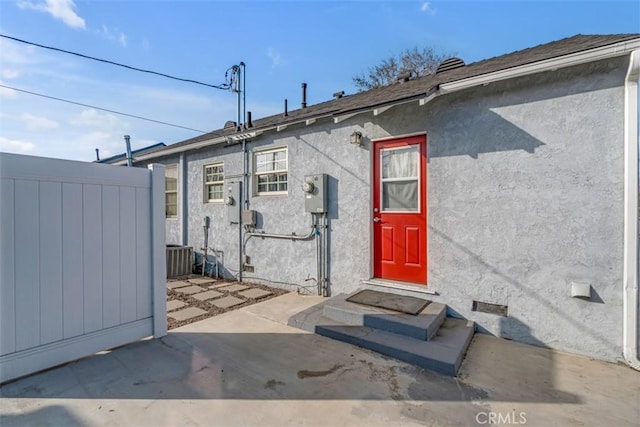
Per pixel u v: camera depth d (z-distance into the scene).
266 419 2.08
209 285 6.33
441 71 6.18
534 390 2.50
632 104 2.94
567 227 3.29
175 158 8.53
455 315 3.98
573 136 3.25
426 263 4.34
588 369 2.89
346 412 2.17
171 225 8.68
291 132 5.81
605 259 3.10
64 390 2.41
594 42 3.43
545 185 3.40
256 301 5.15
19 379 2.57
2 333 2.50
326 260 5.33
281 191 6.12
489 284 3.75
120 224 3.27
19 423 2.00
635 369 2.89
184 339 3.49
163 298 3.59
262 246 6.34
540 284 3.44
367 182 4.80
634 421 2.09
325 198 5.25
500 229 3.68
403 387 2.52
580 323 3.22
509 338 3.61
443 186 4.07
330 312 3.95
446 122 4.04
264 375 2.69
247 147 6.58
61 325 2.83
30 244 2.64
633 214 2.96
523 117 3.52
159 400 2.29
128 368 2.79
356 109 4.30
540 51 4.70
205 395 2.36
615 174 3.05
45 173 2.73
